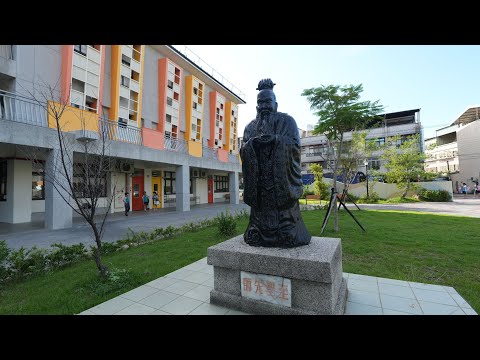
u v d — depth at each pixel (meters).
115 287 4.27
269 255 3.22
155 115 19.64
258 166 3.74
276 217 3.62
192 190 25.25
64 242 8.18
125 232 9.95
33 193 14.20
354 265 5.36
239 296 3.45
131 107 17.14
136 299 3.87
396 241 7.36
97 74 14.23
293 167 3.63
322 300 2.96
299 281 3.08
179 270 5.23
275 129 3.76
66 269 5.50
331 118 10.23
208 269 5.28
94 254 4.86
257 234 3.69
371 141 24.42
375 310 3.45
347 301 3.71
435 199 23.80
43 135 9.42
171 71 20.97
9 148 10.89
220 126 28.41
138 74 17.58
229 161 23.14
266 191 3.67
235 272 3.50
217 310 3.46
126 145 12.69
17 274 4.80
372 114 10.21
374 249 6.56
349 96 9.88
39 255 5.31
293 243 3.51
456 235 8.07
